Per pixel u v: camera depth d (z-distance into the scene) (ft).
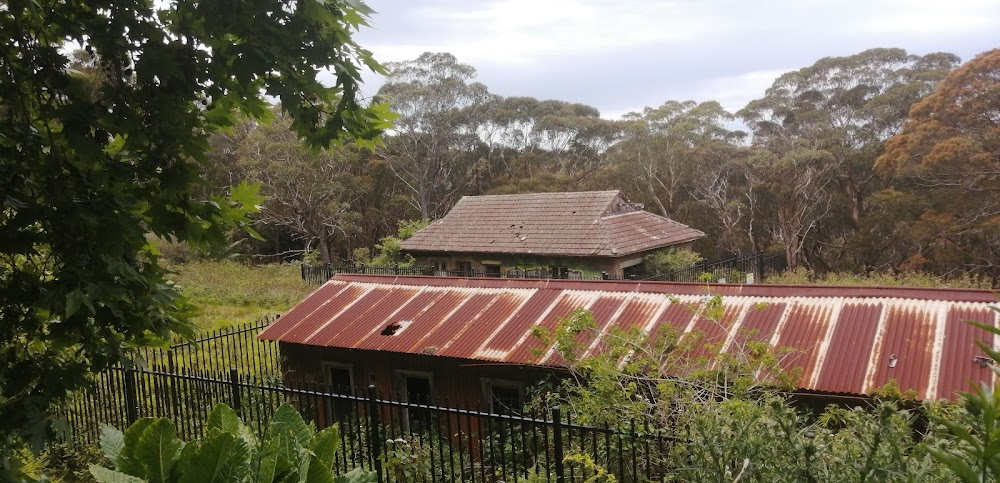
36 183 12.00
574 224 82.94
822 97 124.57
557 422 18.78
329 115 13.51
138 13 12.24
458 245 87.66
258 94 13.75
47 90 12.23
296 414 13.32
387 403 21.94
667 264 79.71
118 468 11.62
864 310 26.99
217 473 11.19
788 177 112.16
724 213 122.11
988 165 82.43
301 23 12.25
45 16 12.06
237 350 49.16
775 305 28.66
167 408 28.30
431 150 152.35
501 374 30.83
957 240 95.04
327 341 34.19
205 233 13.56
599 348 27.96
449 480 24.06
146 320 13.34
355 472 13.41
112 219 11.85
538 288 34.86
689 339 24.90
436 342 31.81
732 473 12.95
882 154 99.04
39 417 12.60
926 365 23.40
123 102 11.96
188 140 12.76
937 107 87.20
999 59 81.05
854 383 23.41
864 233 103.96
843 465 11.81
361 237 154.71
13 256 12.55
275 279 92.58
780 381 22.27
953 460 5.98
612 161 152.35
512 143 165.37
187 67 12.07
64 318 11.80
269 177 120.67
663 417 20.61
